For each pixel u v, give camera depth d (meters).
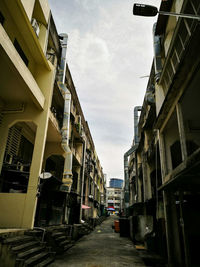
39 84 10.69
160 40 11.02
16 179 9.89
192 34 4.85
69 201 15.69
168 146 9.20
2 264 5.05
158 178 11.90
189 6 6.14
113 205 76.44
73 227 12.23
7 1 7.91
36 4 10.28
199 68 5.33
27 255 5.82
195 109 7.37
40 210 10.52
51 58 13.15
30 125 11.06
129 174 26.89
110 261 7.41
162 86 10.15
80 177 19.94
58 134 12.62
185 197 7.82
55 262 6.87
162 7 8.93
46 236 8.12
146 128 14.34
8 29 8.35
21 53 9.54
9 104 9.91
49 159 14.64
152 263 7.23
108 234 17.45
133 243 12.27
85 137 23.36
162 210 8.81
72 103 18.09
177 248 7.11
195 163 3.96
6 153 9.29
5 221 7.81
